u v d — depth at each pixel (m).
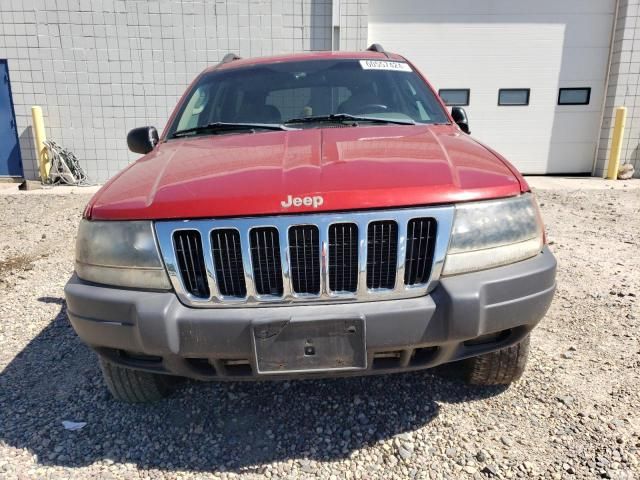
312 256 1.92
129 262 1.99
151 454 2.28
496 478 2.06
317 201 1.90
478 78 9.04
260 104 3.17
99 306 2.01
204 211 1.93
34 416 2.57
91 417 2.55
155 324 1.90
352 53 3.64
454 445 2.26
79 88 8.70
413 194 1.93
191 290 1.98
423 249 1.95
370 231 1.92
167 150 2.73
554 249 5.03
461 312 1.89
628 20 8.58
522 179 2.20
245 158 2.31
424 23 8.77
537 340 3.14
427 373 2.79
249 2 8.37
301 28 8.48
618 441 2.23
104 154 8.98
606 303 3.68
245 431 2.41
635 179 9.12
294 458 2.23
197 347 1.93
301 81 3.29
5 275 4.63
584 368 2.81
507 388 2.65
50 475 2.16
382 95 3.20
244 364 2.06
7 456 2.28
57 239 5.75
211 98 3.31
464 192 1.98
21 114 8.85
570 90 9.14
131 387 2.46
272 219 1.90
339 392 2.67
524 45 8.92
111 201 2.11
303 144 2.48
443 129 2.88
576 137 9.36
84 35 8.48
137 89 8.70
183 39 8.50
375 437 2.33
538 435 2.29
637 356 2.93
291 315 1.88
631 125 9.06
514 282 1.98
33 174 9.17
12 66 8.62
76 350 3.23
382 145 2.41
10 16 8.43
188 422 2.49
